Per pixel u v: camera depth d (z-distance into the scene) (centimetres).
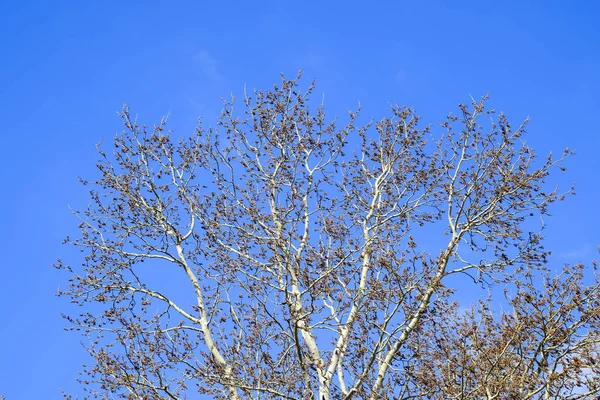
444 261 1515
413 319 1429
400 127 1841
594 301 1503
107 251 1738
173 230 1756
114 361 1491
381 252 1557
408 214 1741
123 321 1576
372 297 1440
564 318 1466
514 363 1498
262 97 1909
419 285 1435
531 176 1609
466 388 1429
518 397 1397
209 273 1691
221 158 1859
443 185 1722
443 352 1466
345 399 1384
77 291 1694
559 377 1391
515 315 1519
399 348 1448
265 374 1457
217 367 1460
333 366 1452
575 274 1523
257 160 1850
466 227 1595
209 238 1728
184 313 1650
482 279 1562
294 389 1428
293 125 1872
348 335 1463
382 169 1827
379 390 1405
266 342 1533
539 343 1441
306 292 1506
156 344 1534
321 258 1564
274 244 1627
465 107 1725
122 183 1809
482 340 1469
